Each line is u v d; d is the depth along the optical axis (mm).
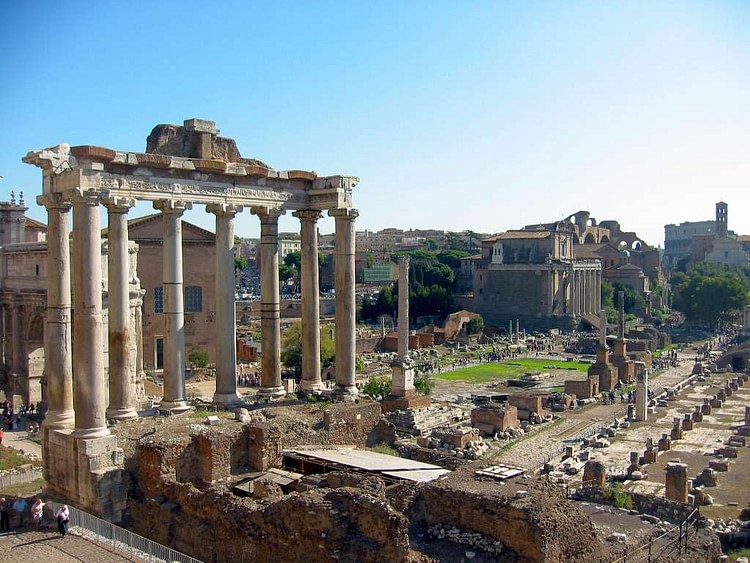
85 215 35688
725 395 95875
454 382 123562
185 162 41250
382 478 33688
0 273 85875
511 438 79562
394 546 25391
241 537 29391
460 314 187000
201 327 117438
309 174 48188
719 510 45594
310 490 29781
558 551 26297
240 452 37156
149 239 109188
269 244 47906
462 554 26656
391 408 80688
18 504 35719
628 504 38062
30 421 70875
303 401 47375
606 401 106062
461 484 29344
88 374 35344
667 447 65688
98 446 34875
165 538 32375
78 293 35469
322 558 26328
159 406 43125
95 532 32594
